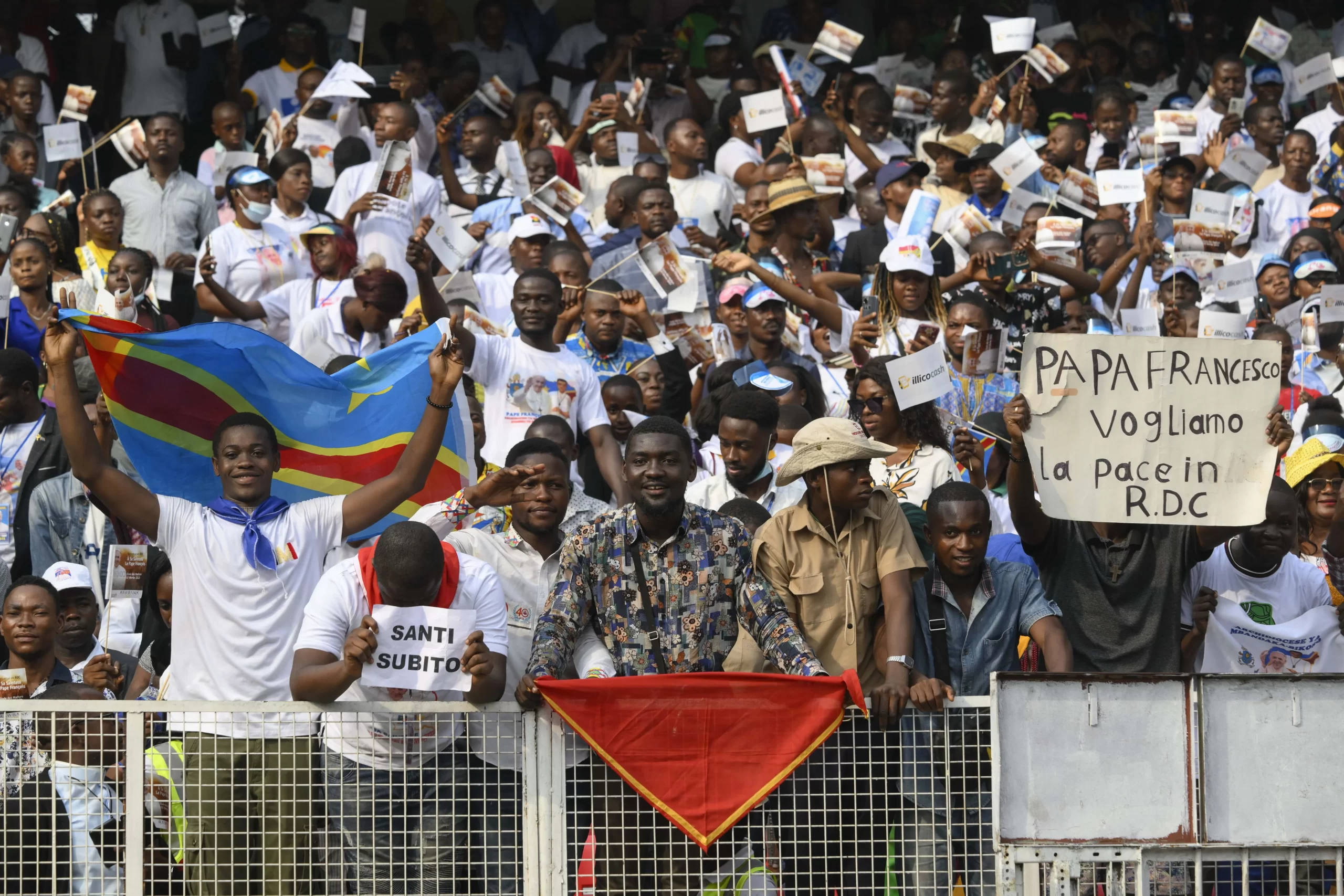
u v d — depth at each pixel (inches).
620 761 824.9
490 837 832.9
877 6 2252.7
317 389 1041.5
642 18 2352.4
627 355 1397.6
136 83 2054.6
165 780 828.6
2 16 2031.3
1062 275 1535.4
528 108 1955.0
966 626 909.8
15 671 948.6
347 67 1747.0
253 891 828.6
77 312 960.9
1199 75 2284.7
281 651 900.0
